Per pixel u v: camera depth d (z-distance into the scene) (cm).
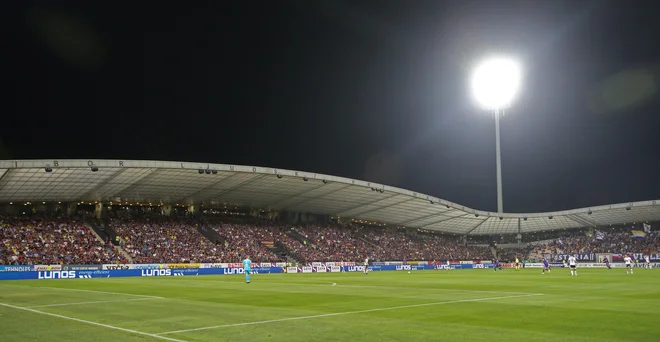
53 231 5559
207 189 6222
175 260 5731
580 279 3900
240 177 5784
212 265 5588
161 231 6397
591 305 1758
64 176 4944
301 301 1955
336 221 8794
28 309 1683
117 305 1803
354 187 6575
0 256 4766
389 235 9144
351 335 1125
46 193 5488
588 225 9512
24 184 5009
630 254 8162
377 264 7031
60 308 1708
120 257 5469
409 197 7212
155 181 5578
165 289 2727
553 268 7975
